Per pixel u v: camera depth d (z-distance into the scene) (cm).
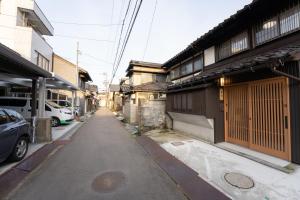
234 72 498
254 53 635
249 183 364
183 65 1183
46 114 1175
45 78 802
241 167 445
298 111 418
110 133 991
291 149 438
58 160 525
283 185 351
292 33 509
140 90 1381
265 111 512
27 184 370
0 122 438
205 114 663
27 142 545
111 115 2289
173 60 1203
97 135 927
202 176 405
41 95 791
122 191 345
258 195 321
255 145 548
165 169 453
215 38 819
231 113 652
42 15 1331
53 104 1264
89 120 1662
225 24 680
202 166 463
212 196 323
